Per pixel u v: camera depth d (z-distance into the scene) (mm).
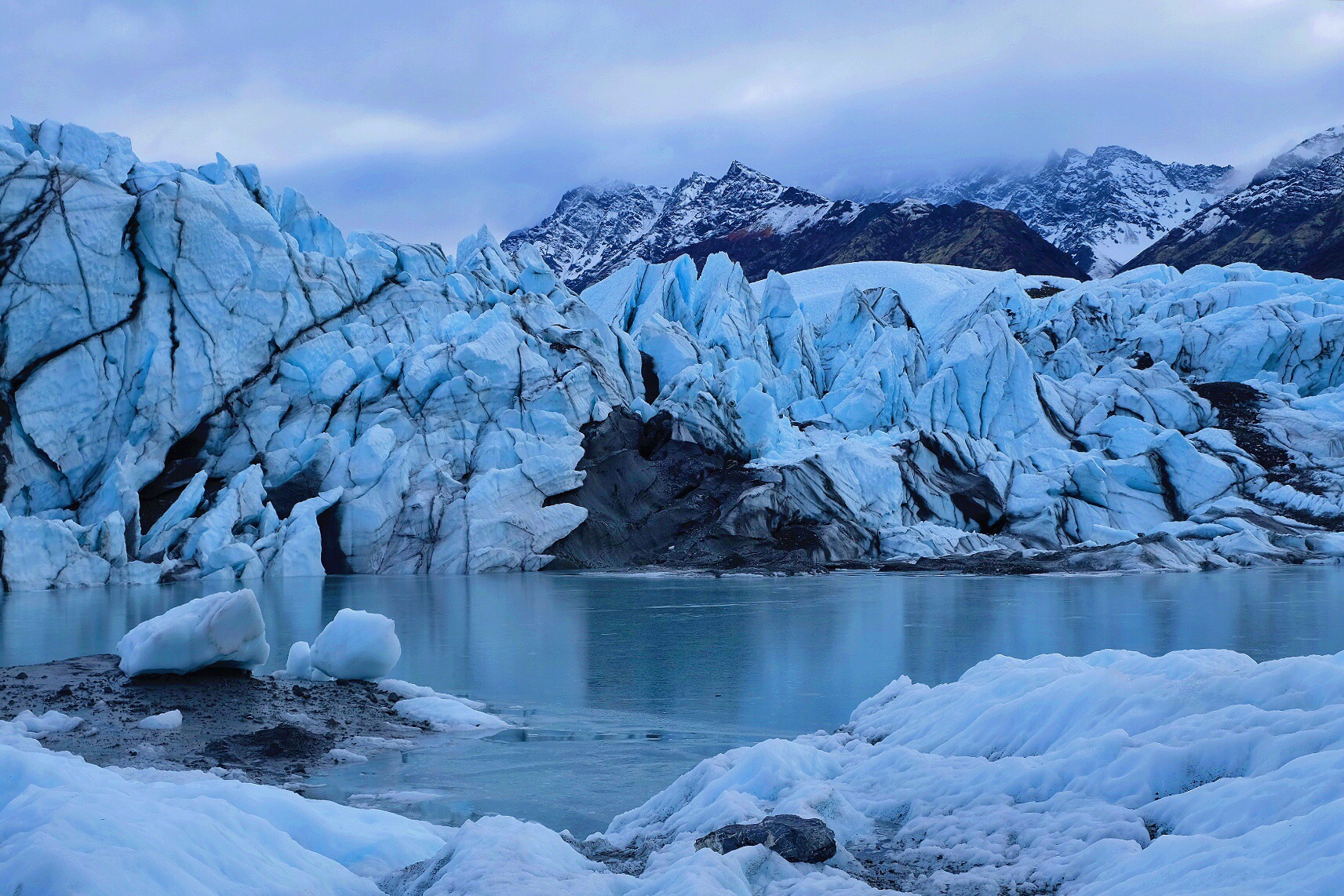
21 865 5098
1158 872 5547
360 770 10211
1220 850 5457
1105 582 32469
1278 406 51594
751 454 47312
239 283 41344
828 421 52250
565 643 19062
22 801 6082
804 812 7301
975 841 6910
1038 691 8664
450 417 42938
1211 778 6711
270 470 39969
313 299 44531
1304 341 55312
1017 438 50250
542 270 53781
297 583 34188
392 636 14734
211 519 36031
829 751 9820
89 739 11133
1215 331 57531
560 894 5730
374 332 45688
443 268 51469
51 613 24484
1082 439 50406
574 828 8398
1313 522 43469
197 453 39969
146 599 28531
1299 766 6031
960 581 33656
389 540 39406
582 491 43438
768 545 41719
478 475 41656
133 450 37656
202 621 13742
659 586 32750
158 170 42375
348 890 6367
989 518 45688
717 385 48375
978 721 8891
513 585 33219
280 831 6625
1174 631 19094
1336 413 50000
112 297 38500
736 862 5992
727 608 25156
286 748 10930
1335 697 6855
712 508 43812
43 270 36938
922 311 71500
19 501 35938
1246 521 42500
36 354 36844
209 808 6543
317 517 39000
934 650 17375
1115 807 6715
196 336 39906
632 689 14484
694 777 8602
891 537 43594
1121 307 63125
